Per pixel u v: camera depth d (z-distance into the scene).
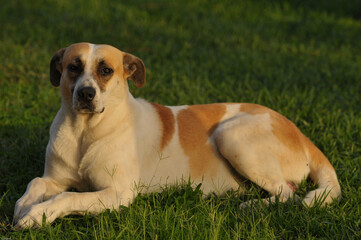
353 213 3.98
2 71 8.27
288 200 4.16
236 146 4.38
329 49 11.45
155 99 7.18
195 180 4.50
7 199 4.16
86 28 11.82
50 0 14.64
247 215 3.84
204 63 9.57
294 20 14.25
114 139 4.14
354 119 6.42
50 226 3.56
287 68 9.62
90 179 4.16
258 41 11.83
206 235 3.43
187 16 13.80
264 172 4.37
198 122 4.63
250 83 8.35
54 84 4.59
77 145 4.18
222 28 12.88
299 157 4.61
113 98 4.16
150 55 9.95
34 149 5.35
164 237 3.49
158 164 4.40
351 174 4.90
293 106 6.99
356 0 16.41
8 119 6.23
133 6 14.54
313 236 3.71
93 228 3.65
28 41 10.28
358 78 8.84
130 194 4.09
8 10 13.16
